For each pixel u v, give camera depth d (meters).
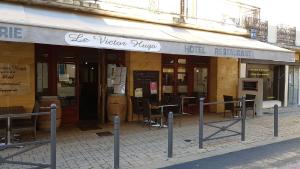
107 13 10.66
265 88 17.39
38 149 7.86
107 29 8.29
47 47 10.61
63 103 11.07
